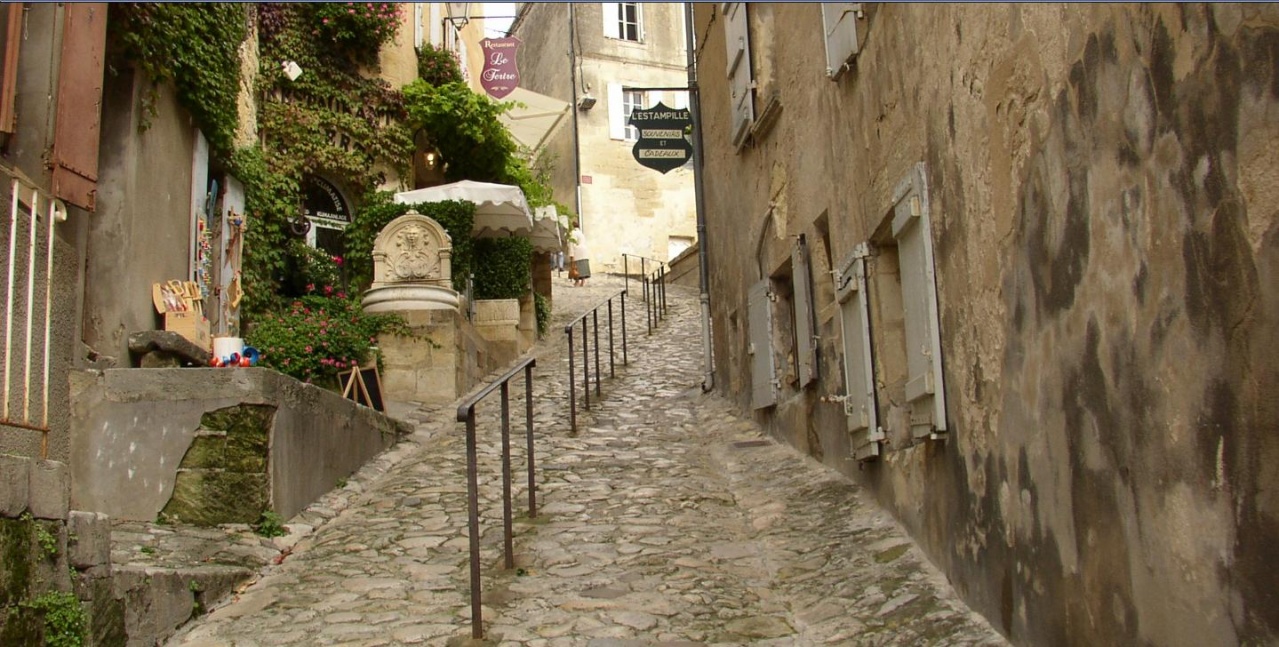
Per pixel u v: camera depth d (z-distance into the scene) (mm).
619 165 33031
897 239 6285
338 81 15625
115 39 9133
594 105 33156
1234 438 2666
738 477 8734
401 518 7523
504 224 16938
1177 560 2998
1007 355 4438
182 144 10539
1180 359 2930
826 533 6676
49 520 4316
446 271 13523
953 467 5270
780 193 9883
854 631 5055
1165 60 2926
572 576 6129
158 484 6781
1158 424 3082
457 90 17438
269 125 14477
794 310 10180
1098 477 3533
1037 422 4105
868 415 6836
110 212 9000
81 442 6762
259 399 6996
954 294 5188
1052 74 3801
